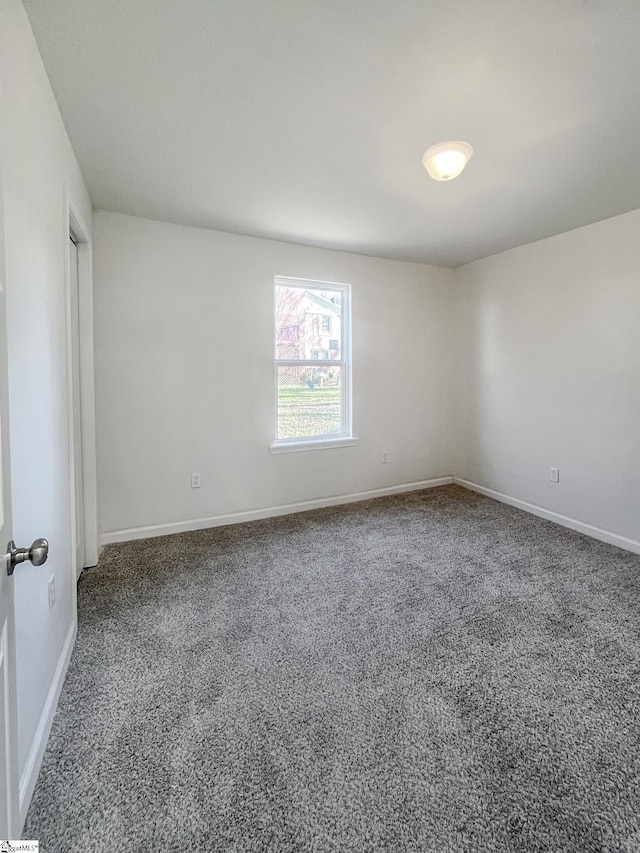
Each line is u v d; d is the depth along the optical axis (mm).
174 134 1975
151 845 1098
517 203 2740
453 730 1458
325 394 3969
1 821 831
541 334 3574
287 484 3746
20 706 1187
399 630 2041
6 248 1134
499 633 2018
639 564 2756
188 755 1357
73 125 1896
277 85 1635
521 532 3305
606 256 3051
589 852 1082
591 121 1854
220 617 2145
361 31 1362
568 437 3389
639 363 2887
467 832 1131
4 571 890
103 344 2955
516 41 1398
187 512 3330
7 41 1151
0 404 887
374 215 2945
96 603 2273
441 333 4473
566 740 1417
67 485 1847
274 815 1174
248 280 3422
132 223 2982
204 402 3324
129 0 1260
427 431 4484
